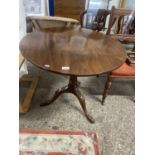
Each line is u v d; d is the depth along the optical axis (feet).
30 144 4.25
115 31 6.24
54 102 5.90
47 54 3.95
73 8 10.87
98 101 6.13
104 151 4.56
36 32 5.11
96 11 7.35
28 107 5.54
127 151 4.60
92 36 5.28
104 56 4.13
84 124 5.22
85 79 7.25
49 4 10.81
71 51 4.18
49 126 5.06
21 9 5.53
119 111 5.80
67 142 4.38
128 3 10.69
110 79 5.46
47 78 7.07
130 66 5.45
